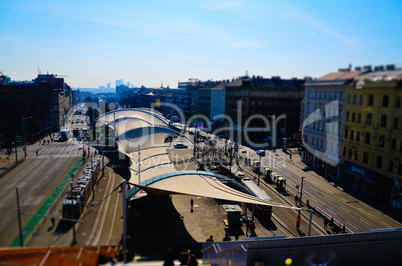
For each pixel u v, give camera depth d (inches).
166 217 1529.3
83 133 4446.4
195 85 6791.3
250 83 3444.9
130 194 1540.4
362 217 1603.1
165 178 1567.4
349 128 1561.3
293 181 2228.1
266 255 861.8
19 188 1782.7
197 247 1189.7
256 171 2571.4
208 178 1711.4
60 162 2564.0
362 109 1346.0
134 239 1243.8
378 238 940.0
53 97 4480.8
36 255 886.4
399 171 1425.9
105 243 1151.0
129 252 1018.7
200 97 6077.8
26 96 4338.1
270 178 2309.3
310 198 1892.2
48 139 3939.5
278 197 1935.3
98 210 1533.0
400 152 1365.7
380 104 1167.6
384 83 1004.6
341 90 1267.2
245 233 1398.9
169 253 879.1
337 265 916.6
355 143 1593.3
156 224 1435.8
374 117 1295.5
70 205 1301.7
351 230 1451.8
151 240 1245.7
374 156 1524.4
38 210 1430.9
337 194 1947.6
